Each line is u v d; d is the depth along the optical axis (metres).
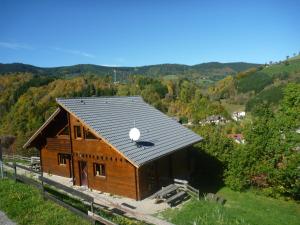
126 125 23.20
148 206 18.92
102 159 21.28
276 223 19.20
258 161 26.69
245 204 23.20
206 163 29.38
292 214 21.95
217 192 26.03
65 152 24.16
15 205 13.30
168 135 24.97
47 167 26.14
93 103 24.14
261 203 23.84
